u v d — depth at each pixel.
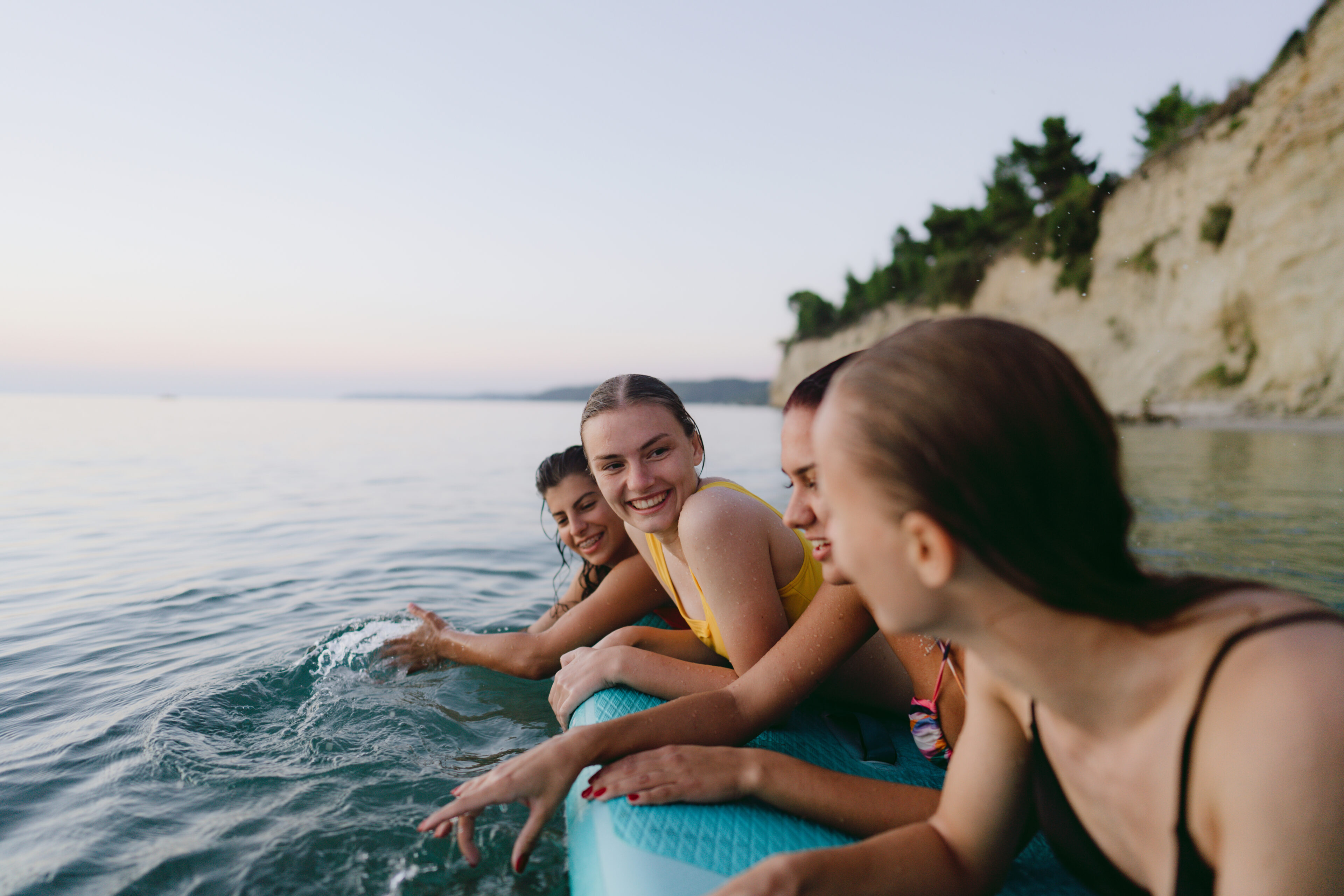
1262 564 3.87
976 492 0.66
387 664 2.95
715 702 1.59
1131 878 0.86
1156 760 0.73
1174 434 13.67
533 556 5.40
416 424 35.84
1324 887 0.62
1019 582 0.69
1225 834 0.68
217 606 3.94
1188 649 0.70
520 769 1.41
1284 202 15.98
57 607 3.94
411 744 2.25
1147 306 19.34
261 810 1.86
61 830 1.78
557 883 1.56
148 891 1.56
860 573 0.74
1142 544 4.42
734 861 1.22
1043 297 23.45
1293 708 0.62
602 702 1.83
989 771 1.00
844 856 1.02
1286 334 15.54
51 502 8.31
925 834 1.05
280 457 15.42
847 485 0.72
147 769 2.07
